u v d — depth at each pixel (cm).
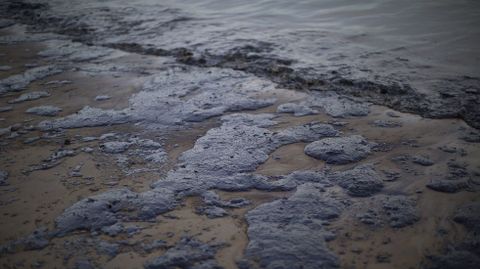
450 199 246
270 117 373
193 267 207
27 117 405
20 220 250
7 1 1164
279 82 459
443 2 711
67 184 287
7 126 388
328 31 640
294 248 215
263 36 645
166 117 386
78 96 453
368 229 228
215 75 491
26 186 287
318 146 316
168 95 437
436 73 443
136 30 748
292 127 351
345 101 398
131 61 572
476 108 358
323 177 278
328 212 243
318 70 484
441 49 512
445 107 364
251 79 473
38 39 734
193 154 317
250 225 236
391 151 304
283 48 577
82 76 519
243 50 581
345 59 513
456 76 429
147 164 309
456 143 306
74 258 217
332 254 211
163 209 255
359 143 317
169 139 346
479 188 253
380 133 331
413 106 374
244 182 278
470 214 231
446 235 219
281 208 249
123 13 907
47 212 257
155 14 870
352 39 590
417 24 619
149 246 223
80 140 352
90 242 229
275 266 204
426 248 211
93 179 292
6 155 333
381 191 260
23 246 228
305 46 578
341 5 779
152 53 604
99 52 625
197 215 248
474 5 673
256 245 219
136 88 465
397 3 742
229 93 434
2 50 671
